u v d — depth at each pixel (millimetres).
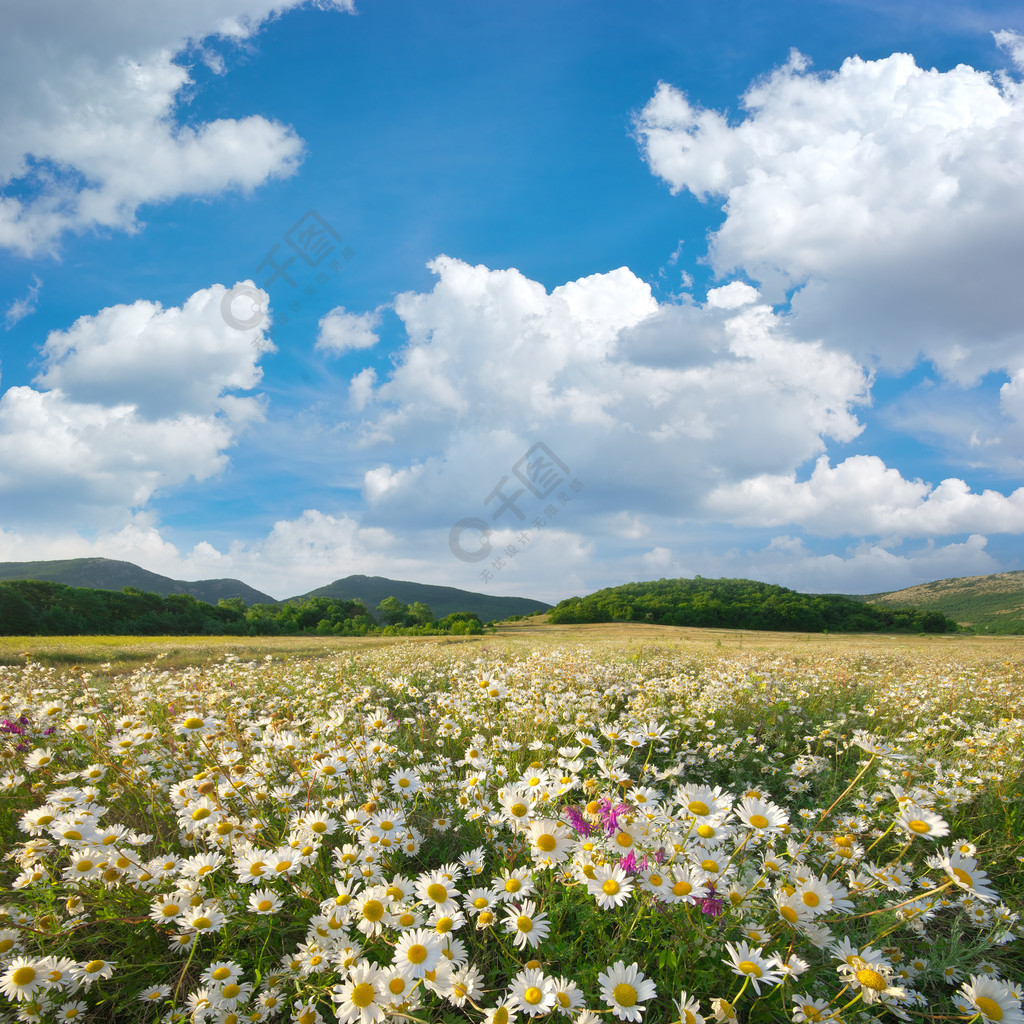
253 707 6645
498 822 3088
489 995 2336
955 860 2361
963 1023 2254
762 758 5695
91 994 2410
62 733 4547
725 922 2287
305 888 2621
